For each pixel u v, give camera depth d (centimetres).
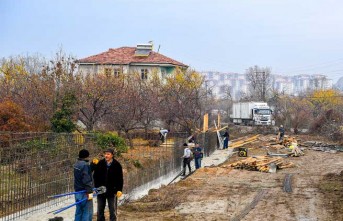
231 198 1839
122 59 5569
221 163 3177
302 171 2775
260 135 5747
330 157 3622
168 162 2459
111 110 3105
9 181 1291
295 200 1800
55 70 3095
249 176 2522
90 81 3200
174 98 4384
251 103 7075
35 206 1388
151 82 4503
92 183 1170
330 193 1953
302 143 4703
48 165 1461
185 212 1561
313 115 7588
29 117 2483
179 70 4888
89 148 1753
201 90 5444
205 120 4066
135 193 1850
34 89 2803
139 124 4038
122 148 2511
